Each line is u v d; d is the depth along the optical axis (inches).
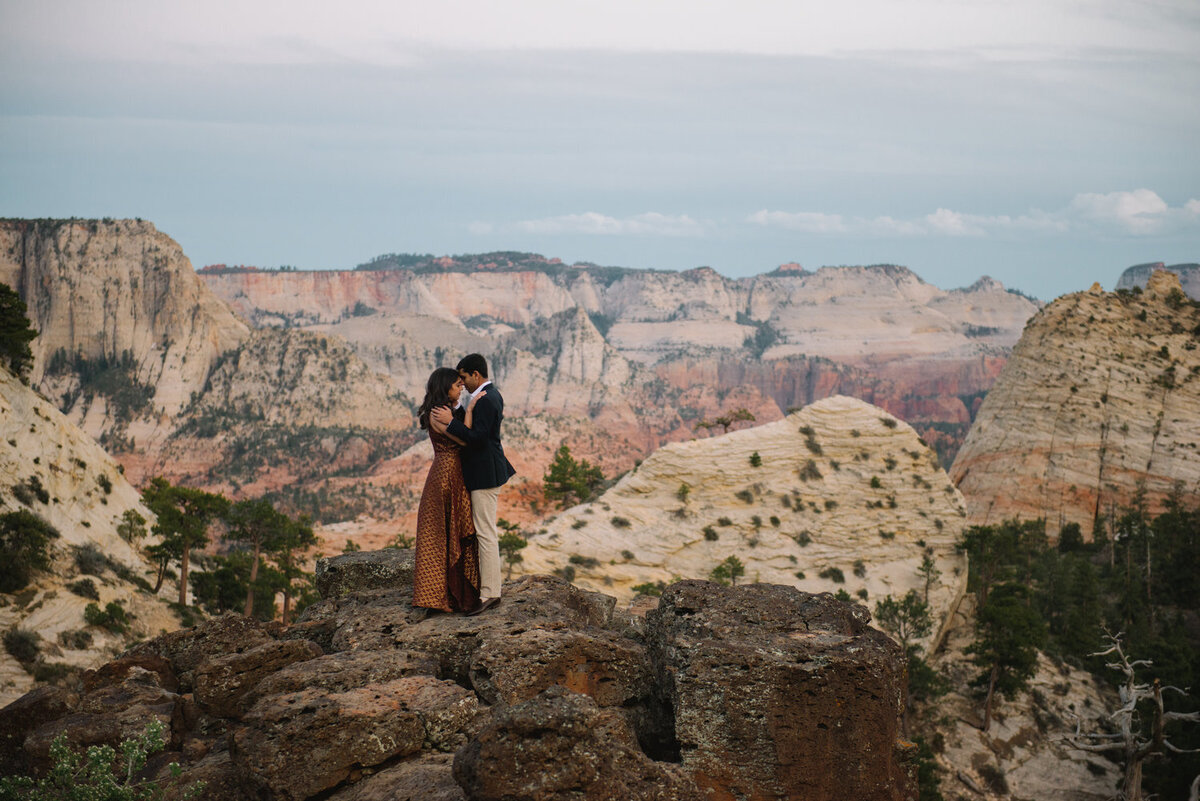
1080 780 2632.9
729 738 289.7
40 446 3125.0
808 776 285.6
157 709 341.4
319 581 481.7
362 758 280.8
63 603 2502.5
